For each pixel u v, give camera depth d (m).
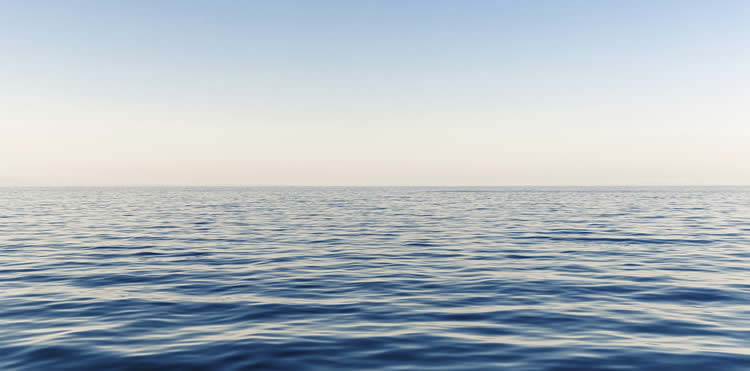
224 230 31.45
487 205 66.31
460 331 10.09
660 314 11.33
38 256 20.20
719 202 73.38
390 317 11.16
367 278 15.76
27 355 8.61
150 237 27.27
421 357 8.54
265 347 9.04
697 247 22.88
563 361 8.33
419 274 16.45
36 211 51.44
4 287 14.28
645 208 57.22
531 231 30.61
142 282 15.08
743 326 10.36
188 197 103.44
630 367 8.04
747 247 22.81
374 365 8.15
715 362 8.24
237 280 15.42
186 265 18.22
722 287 14.21
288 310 11.78
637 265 18.06
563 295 13.30
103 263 18.58
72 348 8.97
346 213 49.53
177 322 10.73
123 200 84.94
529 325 10.52
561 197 100.31
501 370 7.94
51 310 11.70
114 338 9.58
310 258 20.00
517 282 15.04
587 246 23.38
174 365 8.13
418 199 90.88
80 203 71.75
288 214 47.97
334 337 9.66
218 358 8.45
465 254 21.05
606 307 11.99
